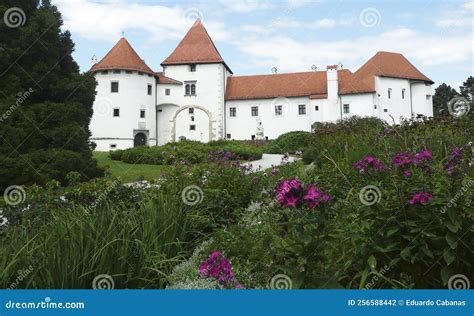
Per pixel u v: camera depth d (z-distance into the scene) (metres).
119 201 5.48
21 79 15.05
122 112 48.84
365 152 5.80
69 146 14.78
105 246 3.21
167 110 53.31
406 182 3.04
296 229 2.67
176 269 3.75
